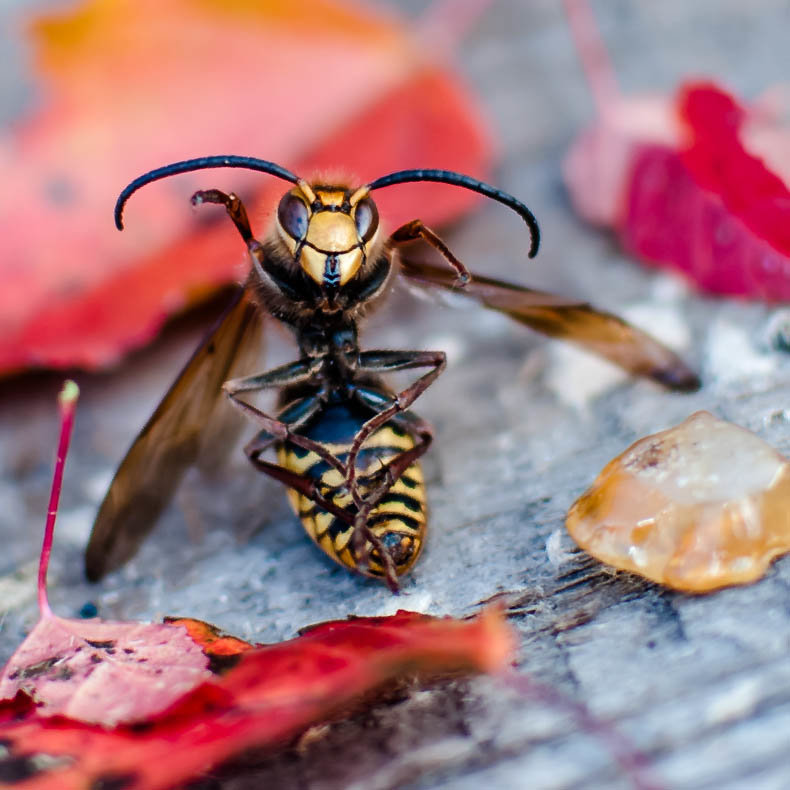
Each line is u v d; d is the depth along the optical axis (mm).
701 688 139
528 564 151
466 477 160
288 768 138
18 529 163
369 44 174
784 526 145
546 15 206
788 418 158
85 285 169
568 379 167
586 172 181
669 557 145
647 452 148
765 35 200
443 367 157
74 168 169
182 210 170
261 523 160
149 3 171
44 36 170
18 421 173
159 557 159
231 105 171
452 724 139
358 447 152
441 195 178
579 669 142
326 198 156
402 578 152
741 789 134
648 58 199
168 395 155
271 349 167
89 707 140
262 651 140
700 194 170
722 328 168
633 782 135
